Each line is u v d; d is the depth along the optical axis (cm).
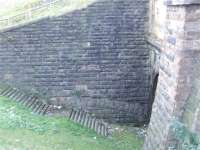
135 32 2953
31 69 2972
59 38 2933
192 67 1470
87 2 2897
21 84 2991
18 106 2670
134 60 2986
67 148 2125
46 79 2989
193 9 1438
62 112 2897
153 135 1720
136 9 2920
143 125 3055
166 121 1541
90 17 2916
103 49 2967
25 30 2911
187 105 1471
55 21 2905
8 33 2912
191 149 1198
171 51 1585
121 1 2905
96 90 3017
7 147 1861
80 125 2691
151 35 2834
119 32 2950
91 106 3031
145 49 2975
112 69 2994
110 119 3047
